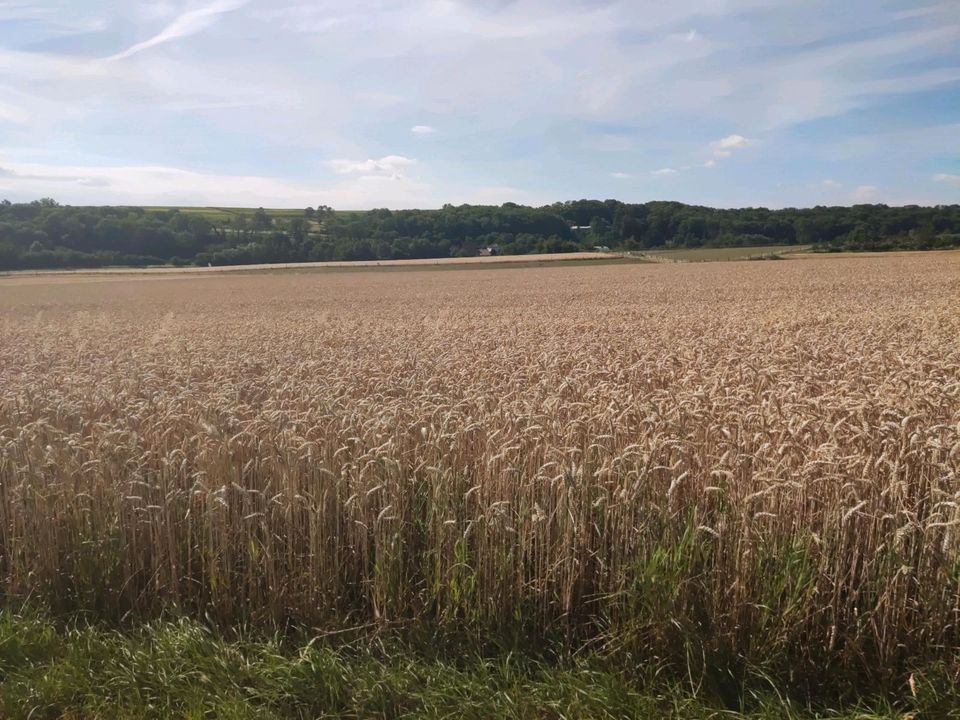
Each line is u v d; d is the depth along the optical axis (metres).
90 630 5.39
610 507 5.47
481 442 6.99
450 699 4.65
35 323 29.41
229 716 4.50
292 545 5.85
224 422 7.51
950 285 37.91
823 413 7.59
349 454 6.58
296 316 32.38
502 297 43.41
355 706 4.60
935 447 5.50
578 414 7.58
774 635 4.78
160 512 5.87
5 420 8.61
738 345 14.81
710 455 5.82
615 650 4.91
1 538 6.50
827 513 5.13
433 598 5.42
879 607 4.63
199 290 65.00
